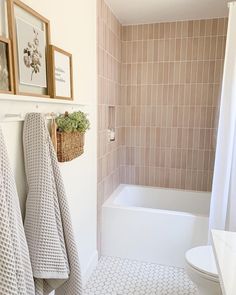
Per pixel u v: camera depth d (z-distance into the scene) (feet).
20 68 3.66
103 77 7.57
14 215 3.01
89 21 6.30
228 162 6.81
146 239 7.80
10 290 2.73
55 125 4.31
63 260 3.85
